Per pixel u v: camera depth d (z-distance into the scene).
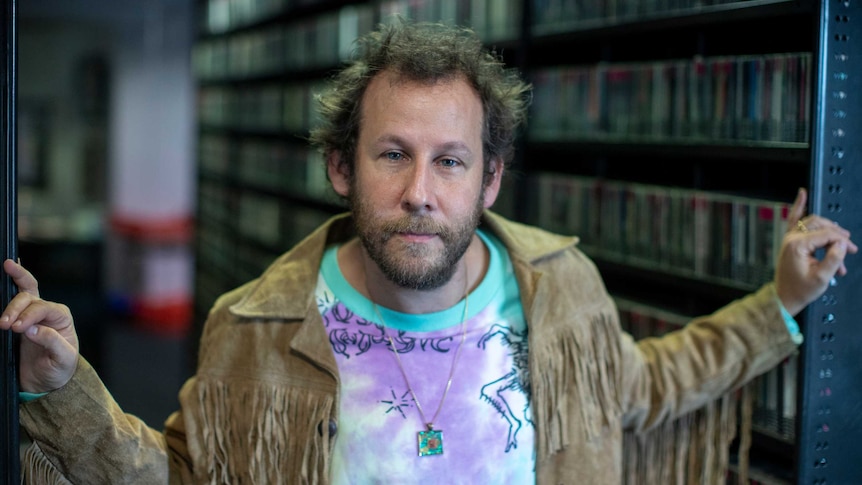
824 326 1.60
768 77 1.81
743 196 1.98
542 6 2.62
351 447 1.43
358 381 1.45
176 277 8.03
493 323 1.51
